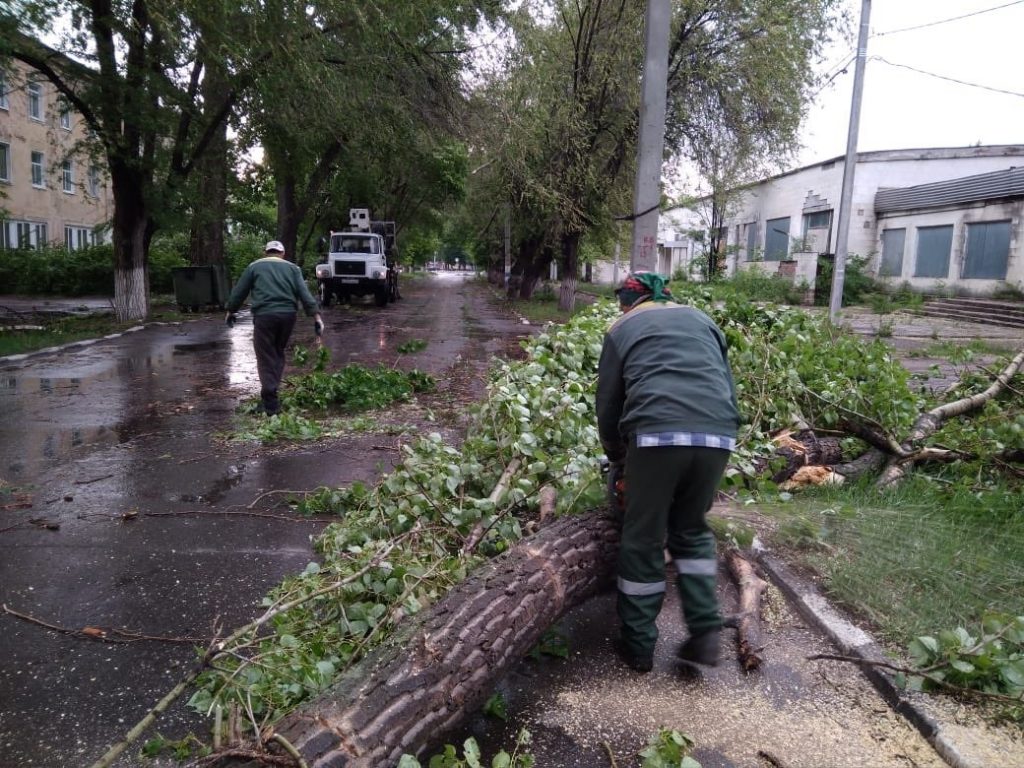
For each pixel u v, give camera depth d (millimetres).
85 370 11500
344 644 3127
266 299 7699
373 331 18078
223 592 3932
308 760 2229
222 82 16750
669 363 3127
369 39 14328
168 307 23812
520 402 4723
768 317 7535
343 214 35531
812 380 6250
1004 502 4785
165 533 4758
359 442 7078
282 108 15648
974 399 6453
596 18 16859
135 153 16859
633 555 3189
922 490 5238
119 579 4082
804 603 3740
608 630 3627
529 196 19594
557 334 6211
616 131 18719
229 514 5113
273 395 7941
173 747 2662
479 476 4488
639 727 2871
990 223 25547
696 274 39094
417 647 2672
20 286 30484
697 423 3010
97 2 14492
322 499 5133
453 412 8367
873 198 31328
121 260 18578
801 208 35062
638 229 8594
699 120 17906
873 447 5906
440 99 17188
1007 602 3602
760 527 4594
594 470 4195
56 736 2760
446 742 2762
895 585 3828
